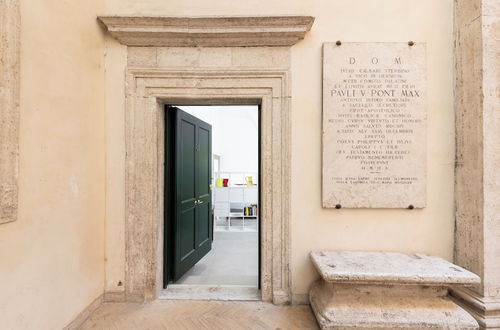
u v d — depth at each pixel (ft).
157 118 8.24
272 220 7.78
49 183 5.68
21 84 4.99
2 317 4.59
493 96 6.91
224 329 6.49
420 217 7.72
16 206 4.78
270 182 7.86
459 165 7.53
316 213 7.76
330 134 7.65
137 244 7.81
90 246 7.12
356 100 7.63
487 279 6.77
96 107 7.45
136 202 7.83
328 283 6.79
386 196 7.62
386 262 6.84
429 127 7.75
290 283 7.68
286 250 7.70
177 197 9.62
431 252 7.68
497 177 6.88
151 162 7.92
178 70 7.82
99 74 7.61
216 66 7.87
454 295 7.41
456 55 7.66
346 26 7.81
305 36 7.82
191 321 6.82
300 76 7.80
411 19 7.79
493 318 6.57
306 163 7.78
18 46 4.83
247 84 7.89
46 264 5.58
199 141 12.10
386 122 7.63
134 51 7.89
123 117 7.87
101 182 7.67
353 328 6.06
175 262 9.45
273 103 7.82
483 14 6.93
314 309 6.88
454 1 7.73
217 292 8.46
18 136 4.86
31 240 5.20
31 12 5.24
